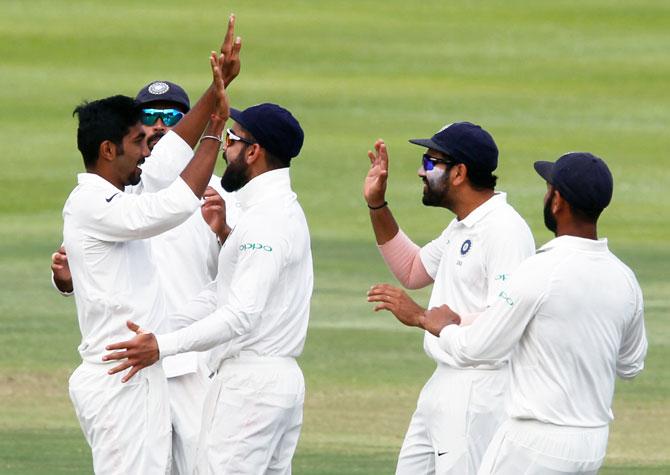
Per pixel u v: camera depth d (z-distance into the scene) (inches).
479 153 1018.7
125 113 977.5
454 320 925.8
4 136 3629.4
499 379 1014.4
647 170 3437.5
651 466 1453.0
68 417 1624.0
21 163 3373.5
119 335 971.9
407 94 4210.1
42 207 3024.1
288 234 1000.9
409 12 5378.9
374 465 1425.9
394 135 3720.5
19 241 2684.5
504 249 999.6
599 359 879.1
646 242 2770.7
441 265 1049.5
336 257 2566.4
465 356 892.0
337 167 3363.7
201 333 958.4
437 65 4608.8
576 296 870.4
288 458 1039.6
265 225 993.5
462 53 4785.9
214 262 1170.6
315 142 3609.7
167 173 1075.3
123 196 963.3
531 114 4020.7
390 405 1706.4
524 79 4451.3
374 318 2151.8
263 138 1009.5
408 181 3230.8
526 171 3376.0
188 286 1152.8
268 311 1006.4
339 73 4461.1
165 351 947.3
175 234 1153.4
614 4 5497.1
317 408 1683.1
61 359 1902.1
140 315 973.8
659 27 5187.0
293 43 4827.8
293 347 1020.5
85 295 972.6
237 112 1022.4
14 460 1413.6
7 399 1696.6
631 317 898.1
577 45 4911.4
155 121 1190.3
